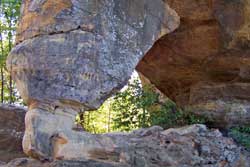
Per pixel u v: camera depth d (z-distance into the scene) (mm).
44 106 5605
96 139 5734
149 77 10000
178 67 9312
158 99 9266
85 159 5352
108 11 6121
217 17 8219
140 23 6727
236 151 7367
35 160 5500
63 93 5598
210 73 9195
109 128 12820
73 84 5652
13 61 5871
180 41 8789
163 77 9734
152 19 7059
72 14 5785
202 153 6805
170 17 7520
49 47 5684
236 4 8062
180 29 8656
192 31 8625
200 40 8656
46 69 5625
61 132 5535
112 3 6188
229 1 8094
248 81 8969
